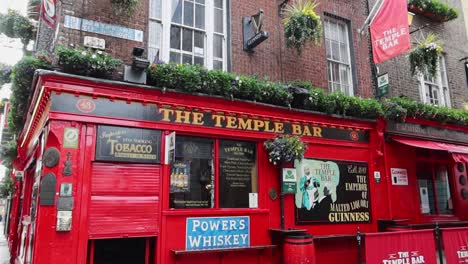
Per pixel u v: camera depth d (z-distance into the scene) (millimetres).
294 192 7418
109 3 6504
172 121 6414
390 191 8891
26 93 6914
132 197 5938
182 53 7469
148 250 6059
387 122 9023
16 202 12031
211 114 6805
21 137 10148
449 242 6492
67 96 5609
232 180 7008
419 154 9820
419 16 11648
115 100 5965
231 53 7805
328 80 9352
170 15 7453
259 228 7039
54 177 5371
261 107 7340
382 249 5902
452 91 11719
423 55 9625
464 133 10766
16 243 10055
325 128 8203
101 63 5754
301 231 6828
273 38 8453
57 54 5559
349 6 10031
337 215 8008
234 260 6637
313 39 8102
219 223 6621
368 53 10055
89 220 5543
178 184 6453
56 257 5223
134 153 6023
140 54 6266
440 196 10117
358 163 8570
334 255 7777
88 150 5688
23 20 9430
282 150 7027
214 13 8039
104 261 5691
